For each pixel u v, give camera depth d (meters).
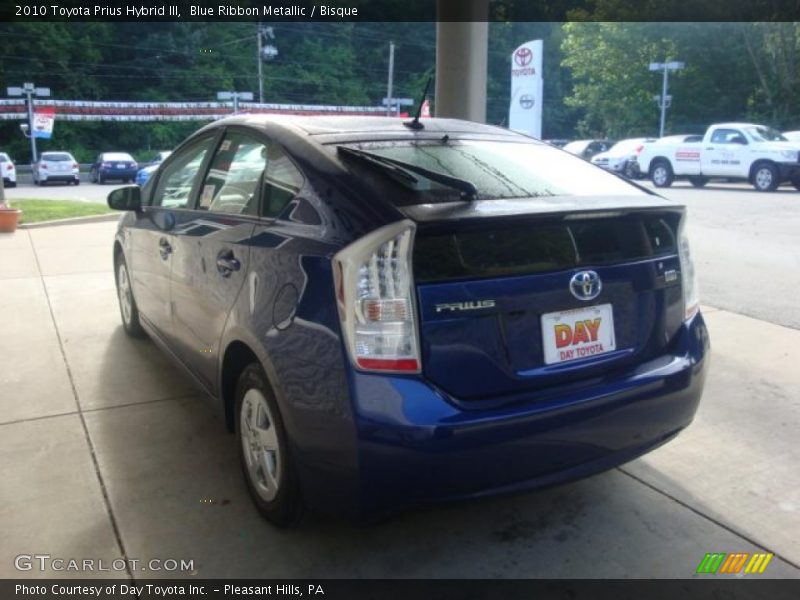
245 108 54.41
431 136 3.26
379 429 2.24
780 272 7.80
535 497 3.11
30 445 3.57
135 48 58.09
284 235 2.68
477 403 2.35
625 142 23.70
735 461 3.44
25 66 54.00
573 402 2.43
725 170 19.53
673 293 2.82
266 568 2.61
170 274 3.79
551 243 2.49
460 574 2.59
